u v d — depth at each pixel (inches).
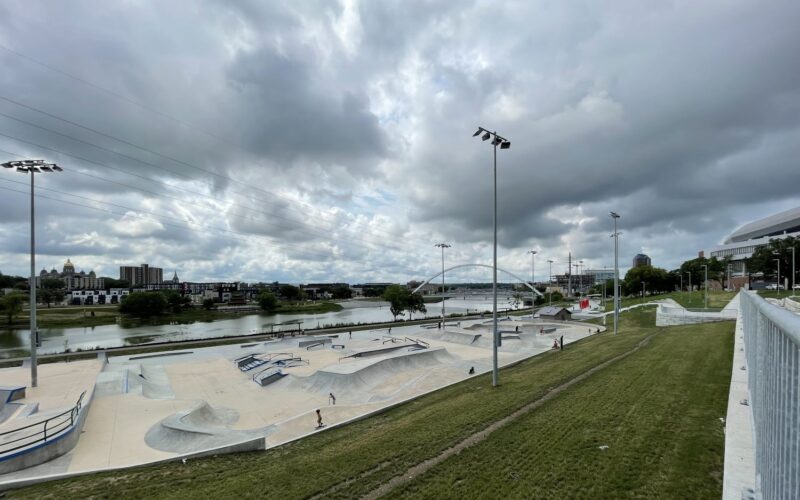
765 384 235.8
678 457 392.2
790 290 3029.0
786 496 168.9
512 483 386.6
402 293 3964.1
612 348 1214.9
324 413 902.4
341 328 3161.9
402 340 2349.9
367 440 583.5
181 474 544.7
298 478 461.4
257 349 2132.1
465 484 396.5
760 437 259.4
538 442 473.7
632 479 365.1
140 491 486.3
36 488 534.9
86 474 584.7
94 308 5743.1
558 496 354.9
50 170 1203.2
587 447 441.4
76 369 1437.0
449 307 7751.0
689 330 1380.4
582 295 7337.6
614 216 1873.8
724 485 302.4
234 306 6540.4
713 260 4249.5
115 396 1094.4
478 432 535.2
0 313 3612.2
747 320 549.6
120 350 2069.4
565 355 1298.0
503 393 780.0
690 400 551.5
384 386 1269.7
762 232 5310.0
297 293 7150.6
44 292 6141.7
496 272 948.0
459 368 1416.1
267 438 757.3
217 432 766.5
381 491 404.5
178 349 2174.0
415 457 477.7
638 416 513.3
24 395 1047.0
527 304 6717.5
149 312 4534.9
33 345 1151.6
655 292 5241.1
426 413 727.1
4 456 620.7
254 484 458.6
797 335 127.3
